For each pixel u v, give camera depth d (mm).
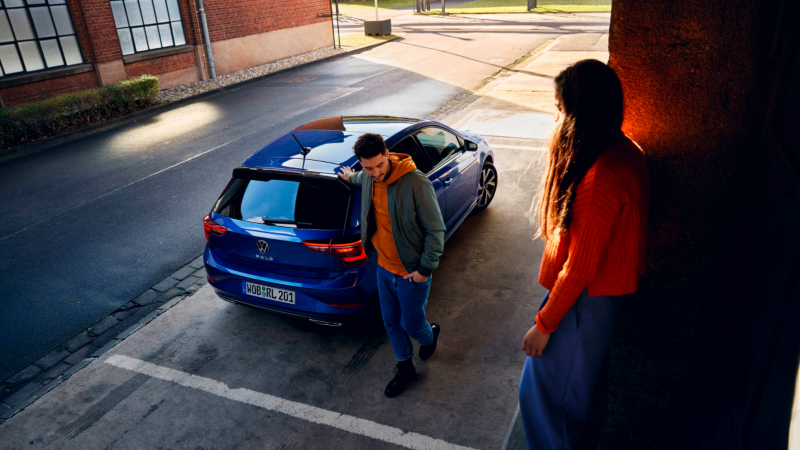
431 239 3102
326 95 14242
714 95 1920
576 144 1600
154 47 16297
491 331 4281
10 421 3721
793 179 1346
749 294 1680
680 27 1894
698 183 2047
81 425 3631
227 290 4273
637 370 2398
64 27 13820
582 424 2096
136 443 3436
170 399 3816
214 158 9648
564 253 1770
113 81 15000
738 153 1951
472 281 5020
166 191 8188
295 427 3469
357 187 3861
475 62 17453
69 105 12305
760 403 1368
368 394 3711
